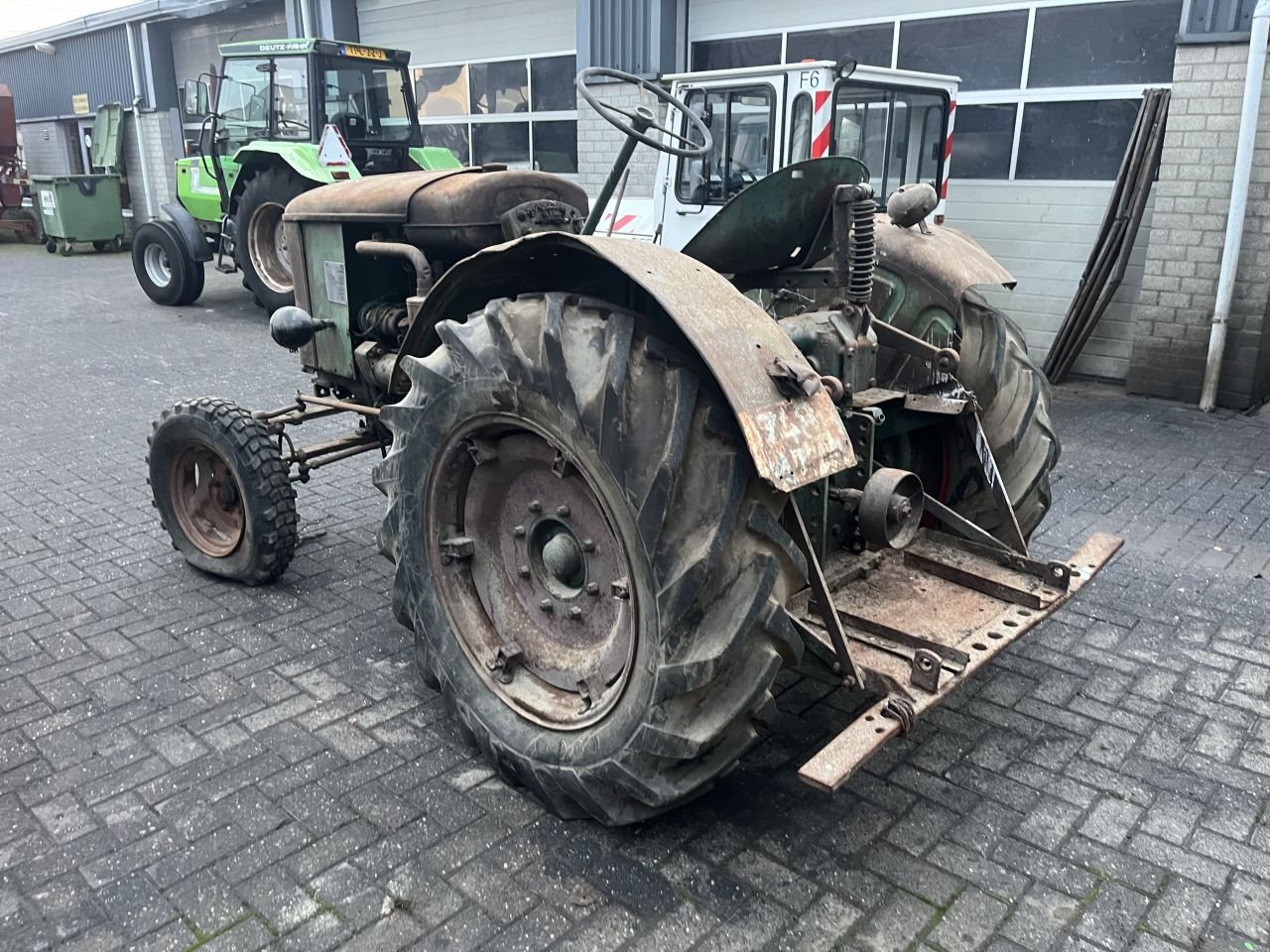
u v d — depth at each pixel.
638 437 2.01
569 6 9.87
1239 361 6.31
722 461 2.00
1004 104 7.30
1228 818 2.45
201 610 3.58
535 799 2.52
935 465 3.13
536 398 2.19
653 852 2.32
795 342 2.40
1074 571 2.63
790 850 2.32
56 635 3.40
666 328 2.15
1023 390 3.13
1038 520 3.22
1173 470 5.14
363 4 11.95
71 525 4.42
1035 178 7.28
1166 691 3.02
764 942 2.06
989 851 2.33
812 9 8.19
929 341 3.18
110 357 8.04
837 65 6.03
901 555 2.79
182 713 2.92
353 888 2.21
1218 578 3.82
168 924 2.12
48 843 2.37
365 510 4.61
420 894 2.19
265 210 8.88
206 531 3.86
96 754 2.72
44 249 15.95
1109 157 6.94
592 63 9.43
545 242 2.23
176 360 7.94
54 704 2.97
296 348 3.78
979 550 2.77
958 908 2.15
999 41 7.24
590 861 2.29
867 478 2.56
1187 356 6.53
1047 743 2.76
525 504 2.51
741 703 2.03
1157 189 6.40
